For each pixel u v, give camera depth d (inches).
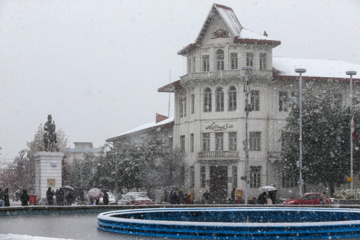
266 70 2755.9
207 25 2832.2
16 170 4306.1
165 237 802.2
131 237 805.2
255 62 2780.5
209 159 2770.7
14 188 4493.1
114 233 861.8
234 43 2773.1
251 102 2775.6
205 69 2859.3
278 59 3014.3
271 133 2783.0
